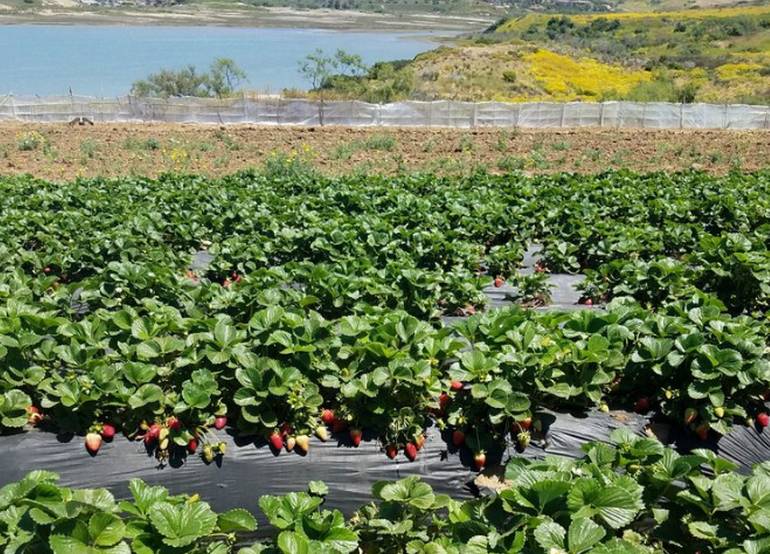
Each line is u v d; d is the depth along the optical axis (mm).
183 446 6250
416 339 6879
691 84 54719
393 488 5164
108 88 65062
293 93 49562
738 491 4711
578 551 4160
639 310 7652
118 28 147125
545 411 6727
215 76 58250
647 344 6867
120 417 6363
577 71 60500
